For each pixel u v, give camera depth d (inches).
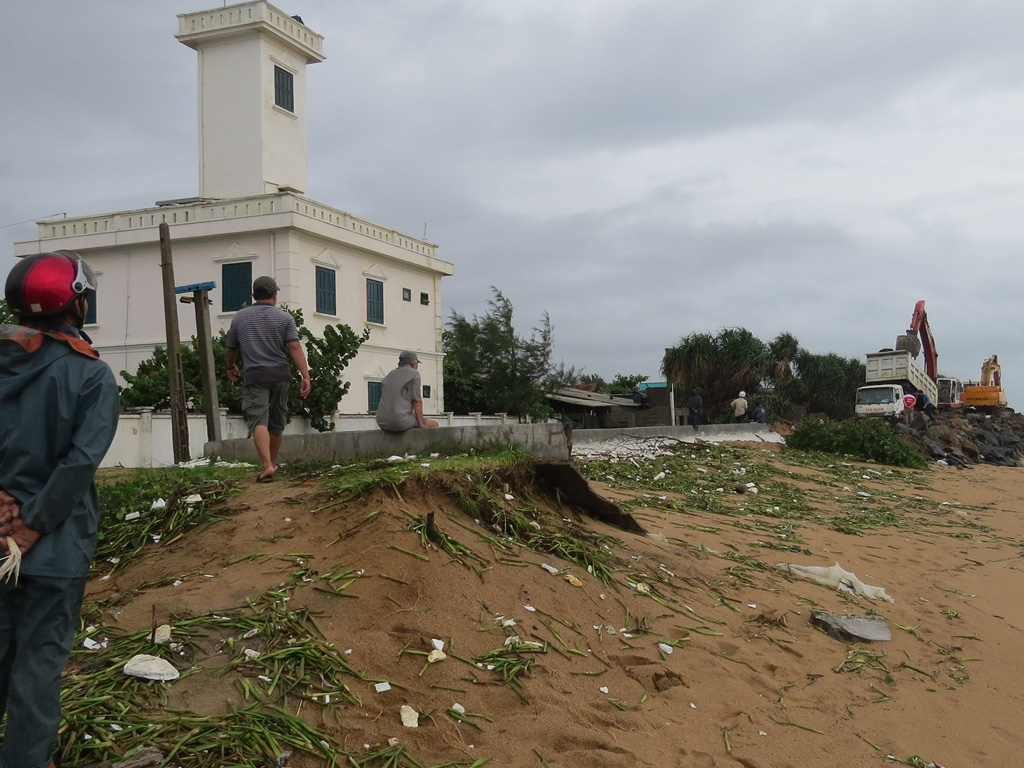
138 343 912.3
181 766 122.4
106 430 112.3
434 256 1137.4
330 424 794.2
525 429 287.3
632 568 241.9
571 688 166.4
